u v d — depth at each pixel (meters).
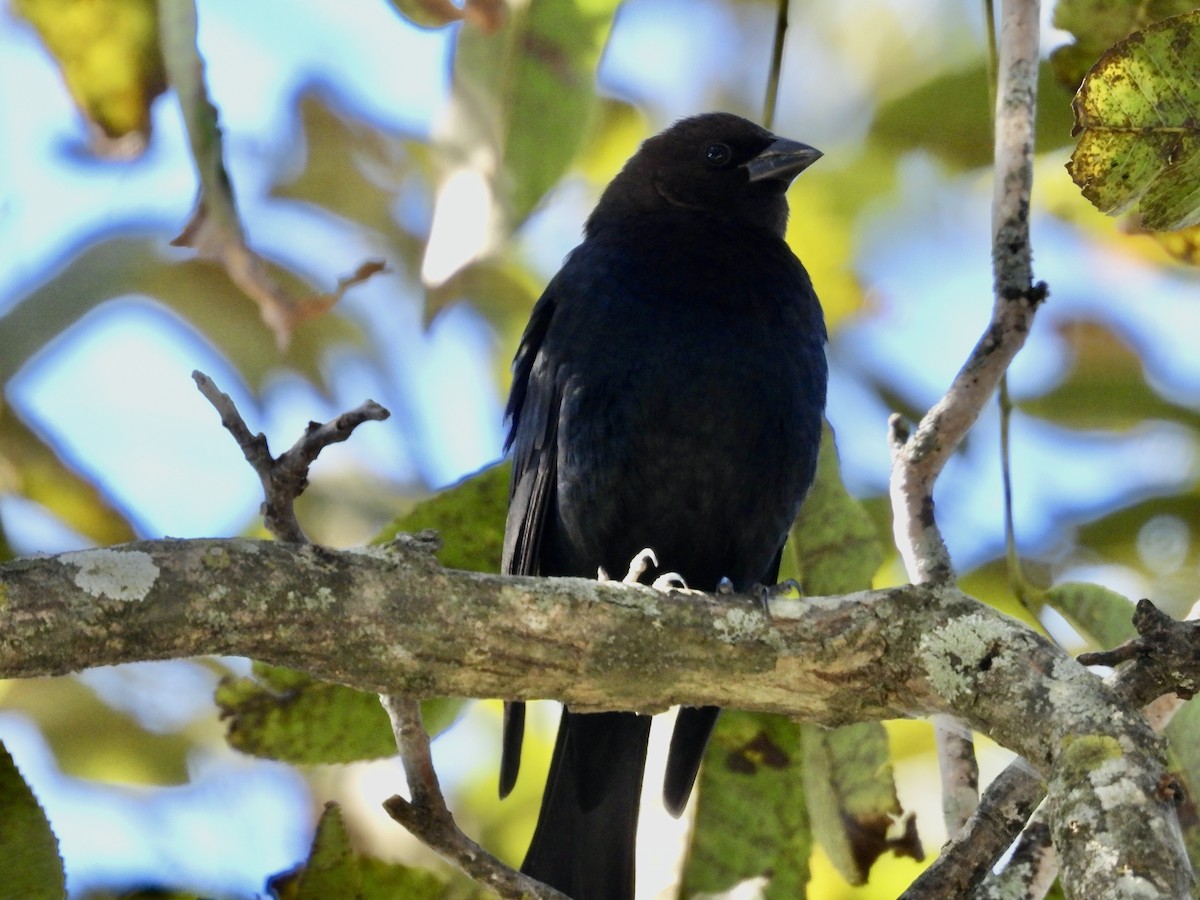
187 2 8.32
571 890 10.41
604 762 10.50
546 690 7.41
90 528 11.59
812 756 9.37
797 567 10.05
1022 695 6.94
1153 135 7.46
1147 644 6.92
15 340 11.70
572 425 10.66
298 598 6.92
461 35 9.09
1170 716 7.79
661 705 7.61
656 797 9.89
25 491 11.49
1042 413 12.98
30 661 6.50
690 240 11.01
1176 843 6.01
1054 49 9.55
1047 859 7.59
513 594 7.32
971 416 8.04
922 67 13.59
